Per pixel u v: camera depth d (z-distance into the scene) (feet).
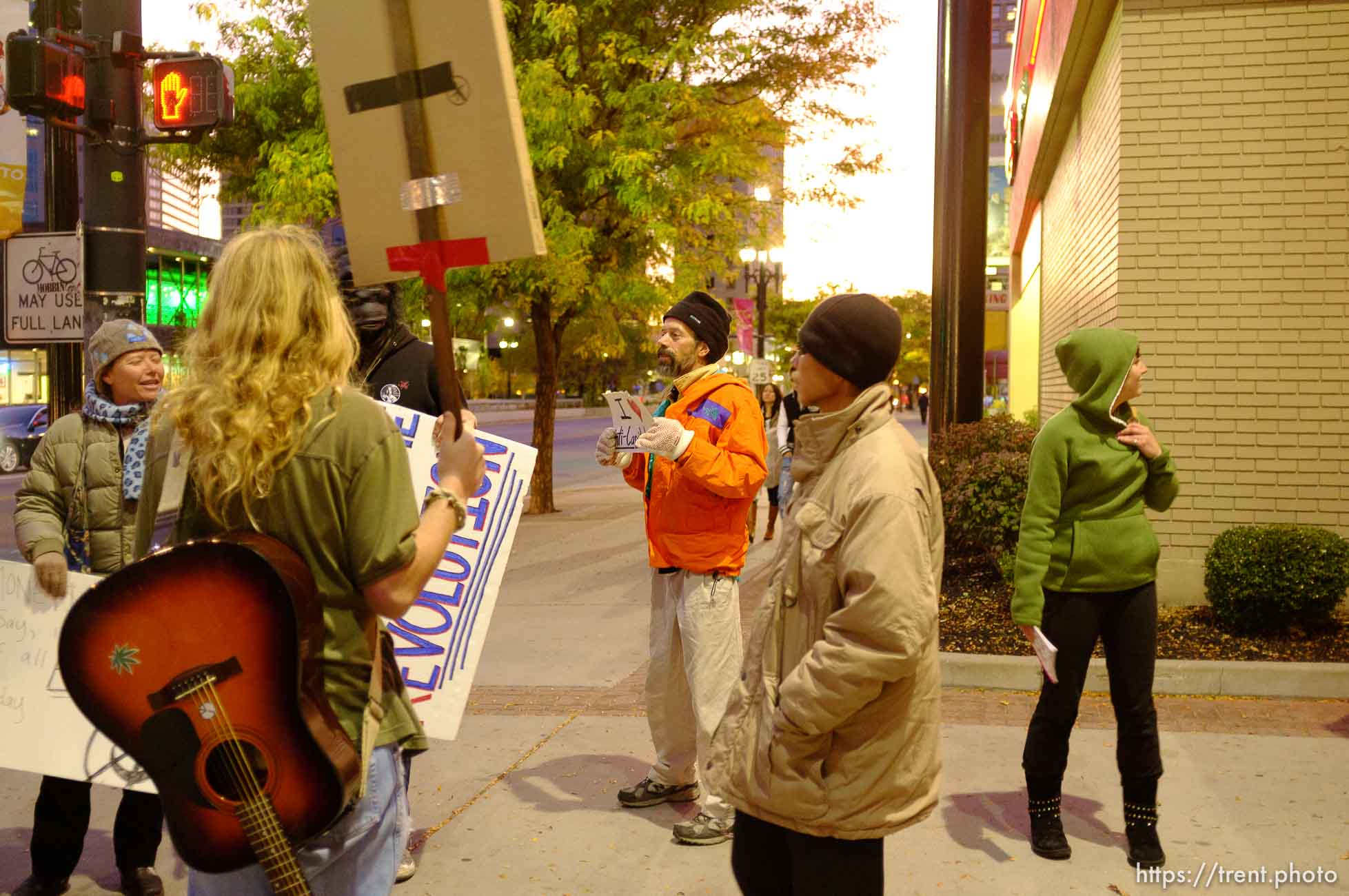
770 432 40.01
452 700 11.80
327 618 6.32
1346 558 21.24
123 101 21.25
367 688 6.49
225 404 6.14
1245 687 18.81
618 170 41.98
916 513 7.29
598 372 236.63
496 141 6.57
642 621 26.16
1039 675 19.17
